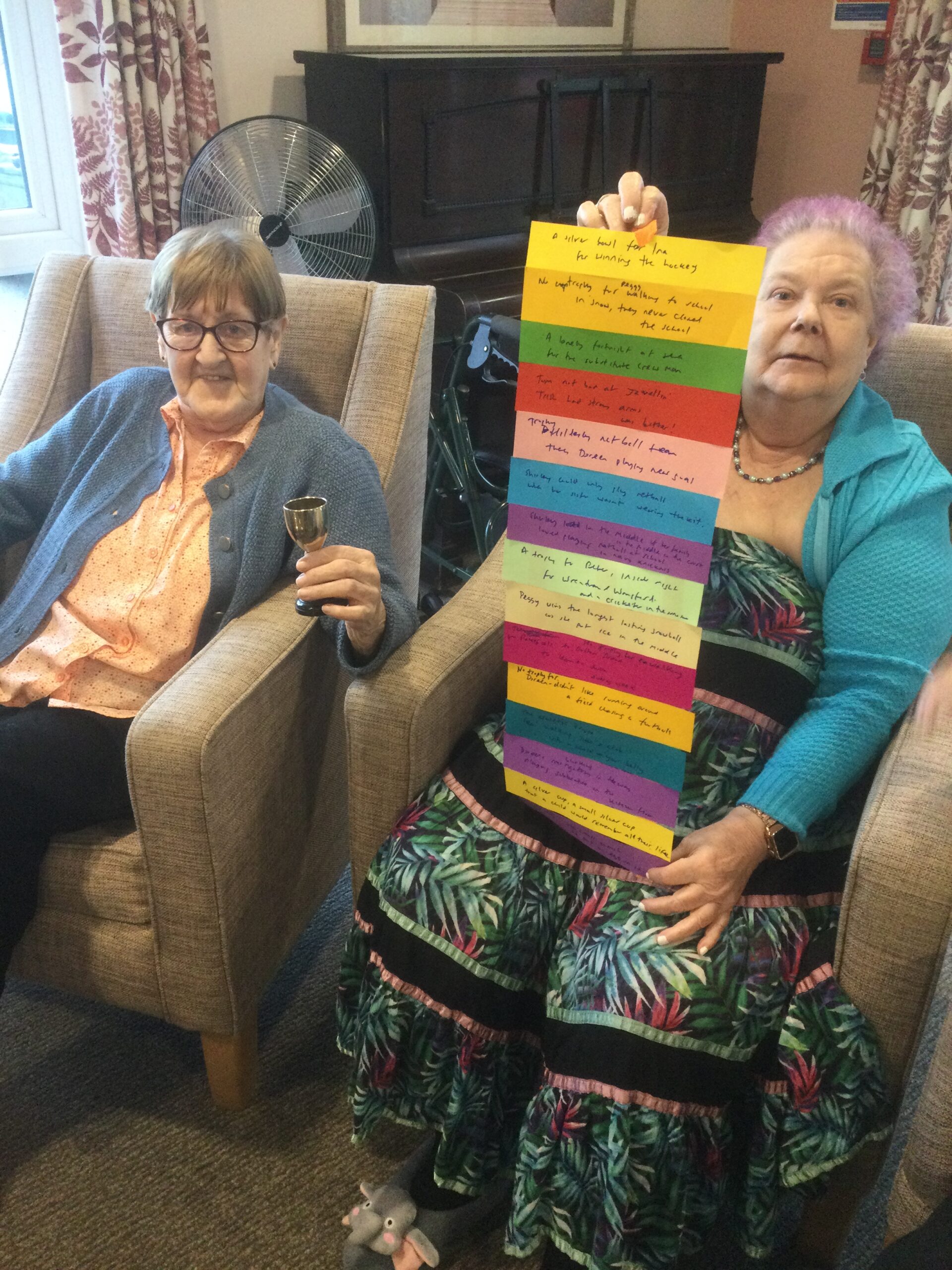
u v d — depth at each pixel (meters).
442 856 1.18
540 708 1.12
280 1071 1.48
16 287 2.83
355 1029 1.28
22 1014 1.56
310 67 2.76
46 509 1.54
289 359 1.66
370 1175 1.35
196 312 1.31
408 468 1.64
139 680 1.38
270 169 2.22
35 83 2.68
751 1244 1.13
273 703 1.28
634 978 1.05
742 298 0.85
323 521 1.12
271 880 1.35
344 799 1.58
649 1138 1.03
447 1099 1.20
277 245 2.28
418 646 1.30
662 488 0.94
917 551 1.18
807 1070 1.05
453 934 1.14
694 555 0.94
